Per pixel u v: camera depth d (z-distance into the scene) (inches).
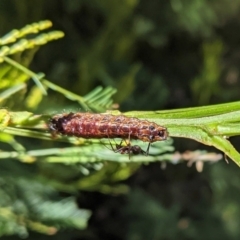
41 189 10.6
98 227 18.6
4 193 10.2
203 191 20.8
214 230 19.8
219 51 18.0
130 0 16.6
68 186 10.3
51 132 6.7
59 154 8.2
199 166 8.2
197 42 22.1
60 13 16.1
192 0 19.1
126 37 17.2
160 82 18.3
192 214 20.4
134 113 6.6
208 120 6.4
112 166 9.6
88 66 15.7
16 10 13.2
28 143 10.6
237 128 6.4
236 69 24.1
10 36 7.1
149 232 19.0
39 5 13.8
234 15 24.5
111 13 16.6
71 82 14.9
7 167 10.5
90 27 17.2
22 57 9.1
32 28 7.2
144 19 19.0
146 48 21.1
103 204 18.6
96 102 7.9
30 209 10.1
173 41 21.6
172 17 19.3
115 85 15.8
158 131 6.3
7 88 7.6
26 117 6.7
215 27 24.3
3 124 6.6
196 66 22.2
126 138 6.4
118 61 16.7
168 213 19.3
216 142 6.4
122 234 18.7
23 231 9.8
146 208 19.2
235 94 20.1
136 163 9.2
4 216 9.7
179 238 19.2
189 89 21.7
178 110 6.5
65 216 10.0
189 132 6.5
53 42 15.6
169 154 8.4
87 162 8.0
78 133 6.5
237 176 20.8
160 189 20.6
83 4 16.4
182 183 21.0
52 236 12.8
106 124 6.4
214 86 18.3
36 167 10.7
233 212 20.2
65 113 6.6
